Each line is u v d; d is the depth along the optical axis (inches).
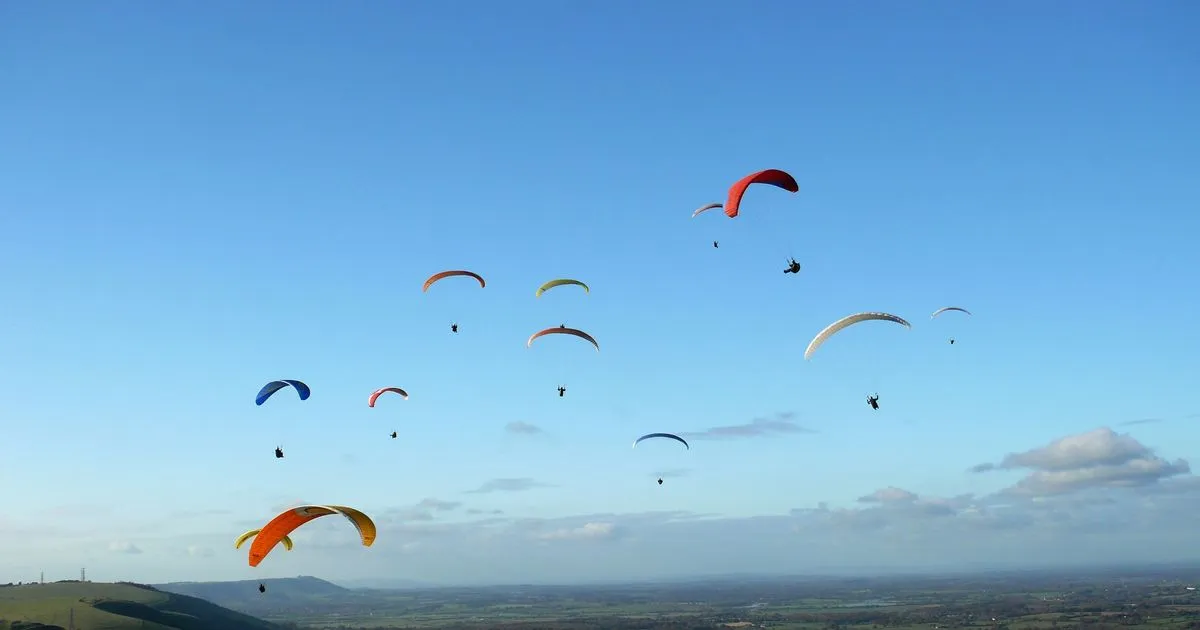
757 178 2097.7
